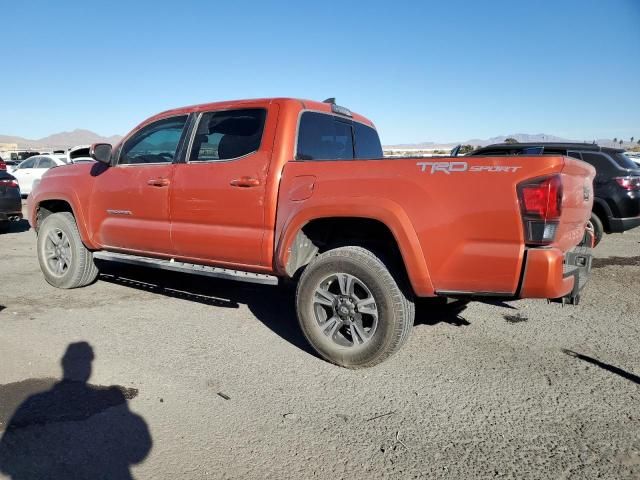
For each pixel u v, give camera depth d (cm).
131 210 505
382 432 297
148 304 546
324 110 468
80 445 277
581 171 354
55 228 594
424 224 337
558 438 292
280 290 611
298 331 466
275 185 405
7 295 575
